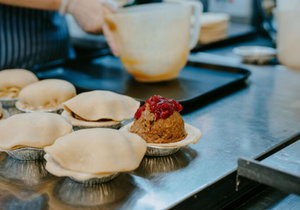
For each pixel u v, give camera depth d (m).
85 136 0.84
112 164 0.79
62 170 0.79
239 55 2.17
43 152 0.94
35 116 0.99
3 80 1.40
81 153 0.81
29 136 0.91
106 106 1.12
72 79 1.71
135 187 0.80
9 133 0.94
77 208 0.73
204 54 2.41
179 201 0.73
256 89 1.60
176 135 0.97
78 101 1.15
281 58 2.02
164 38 1.49
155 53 1.51
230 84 1.55
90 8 1.62
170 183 0.81
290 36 1.90
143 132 0.97
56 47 2.08
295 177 0.67
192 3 1.65
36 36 1.92
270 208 0.85
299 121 1.22
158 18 1.45
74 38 2.94
